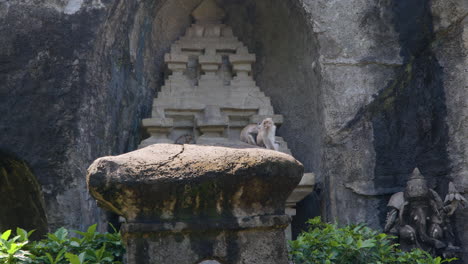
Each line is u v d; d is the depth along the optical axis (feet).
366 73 48.70
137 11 49.57
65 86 42.83
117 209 22.70
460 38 47.11
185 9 57.98
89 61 43.37
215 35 57.11
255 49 57.52
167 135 52.80
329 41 48.73
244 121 54.95
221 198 22.99
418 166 47.85
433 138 47.55
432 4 47.73
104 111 45.52
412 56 48.75
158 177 22.38
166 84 54.24
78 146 42.37
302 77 53.42
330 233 32.09
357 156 47.88
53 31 43.37
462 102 46.57
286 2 52.54
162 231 22.41
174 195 22.54
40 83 42.83
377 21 49.06
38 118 42.55
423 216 43.24
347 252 30.25
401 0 48.85
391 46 48.96
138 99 52.95
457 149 46.21
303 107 53.52
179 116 53.67
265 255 23.25
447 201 44.34
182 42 56.34
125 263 26.96
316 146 51.06
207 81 55.01
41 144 42.34
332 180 47.62
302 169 24.31
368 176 47.67
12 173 46.88
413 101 48.70
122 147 49.65
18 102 42.68
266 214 23.50
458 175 45.83
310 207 51.01
